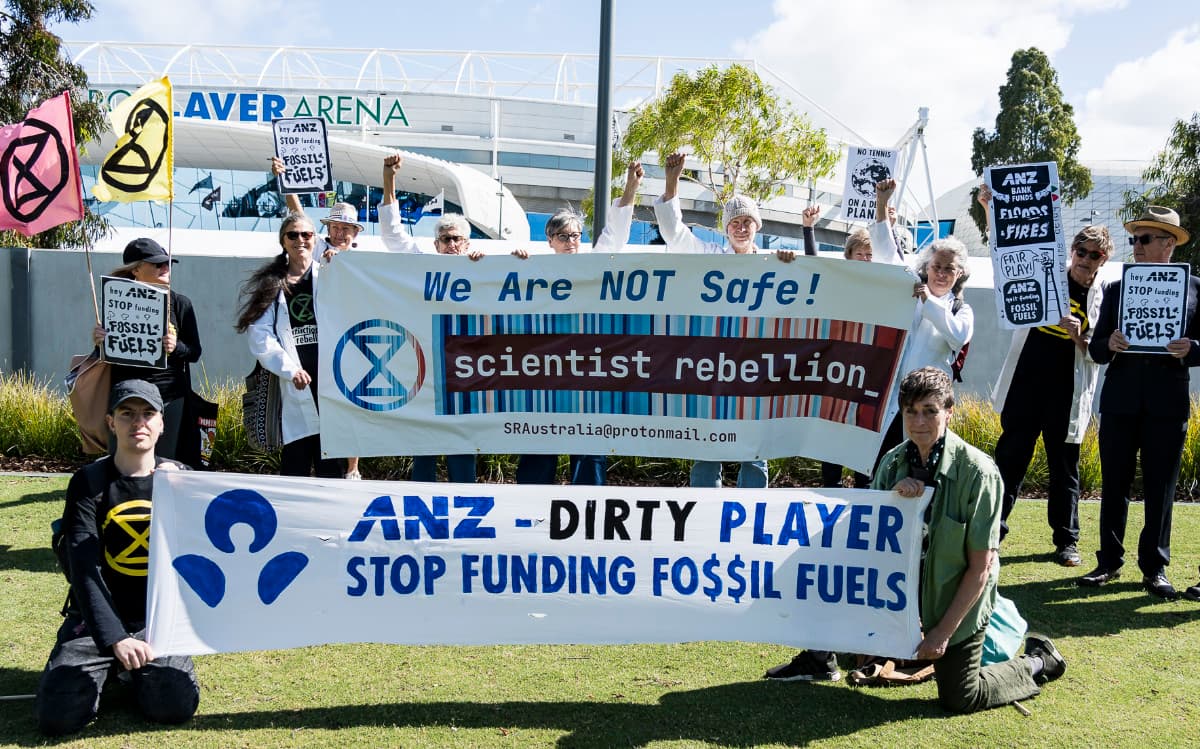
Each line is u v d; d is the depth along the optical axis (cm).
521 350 506
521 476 552
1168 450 525
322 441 509
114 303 496
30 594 492
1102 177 7481
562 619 388
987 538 363
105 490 369
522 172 4931
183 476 370
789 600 388
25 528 616
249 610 374
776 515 388
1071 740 350
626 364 504
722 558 388
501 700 380
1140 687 402
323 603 380
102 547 369
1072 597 523
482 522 386
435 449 512
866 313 491
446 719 361
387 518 383
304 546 379
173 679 355
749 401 501
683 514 388
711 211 4347
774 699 385
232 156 4031
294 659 423
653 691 392
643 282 500
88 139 1672
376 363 507
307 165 616
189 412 546
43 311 1157
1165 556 532
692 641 388
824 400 498
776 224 4919
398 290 505
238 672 407
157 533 365
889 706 381
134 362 500
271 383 537
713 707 376
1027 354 586
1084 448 828
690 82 2241
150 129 535
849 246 584
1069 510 588
